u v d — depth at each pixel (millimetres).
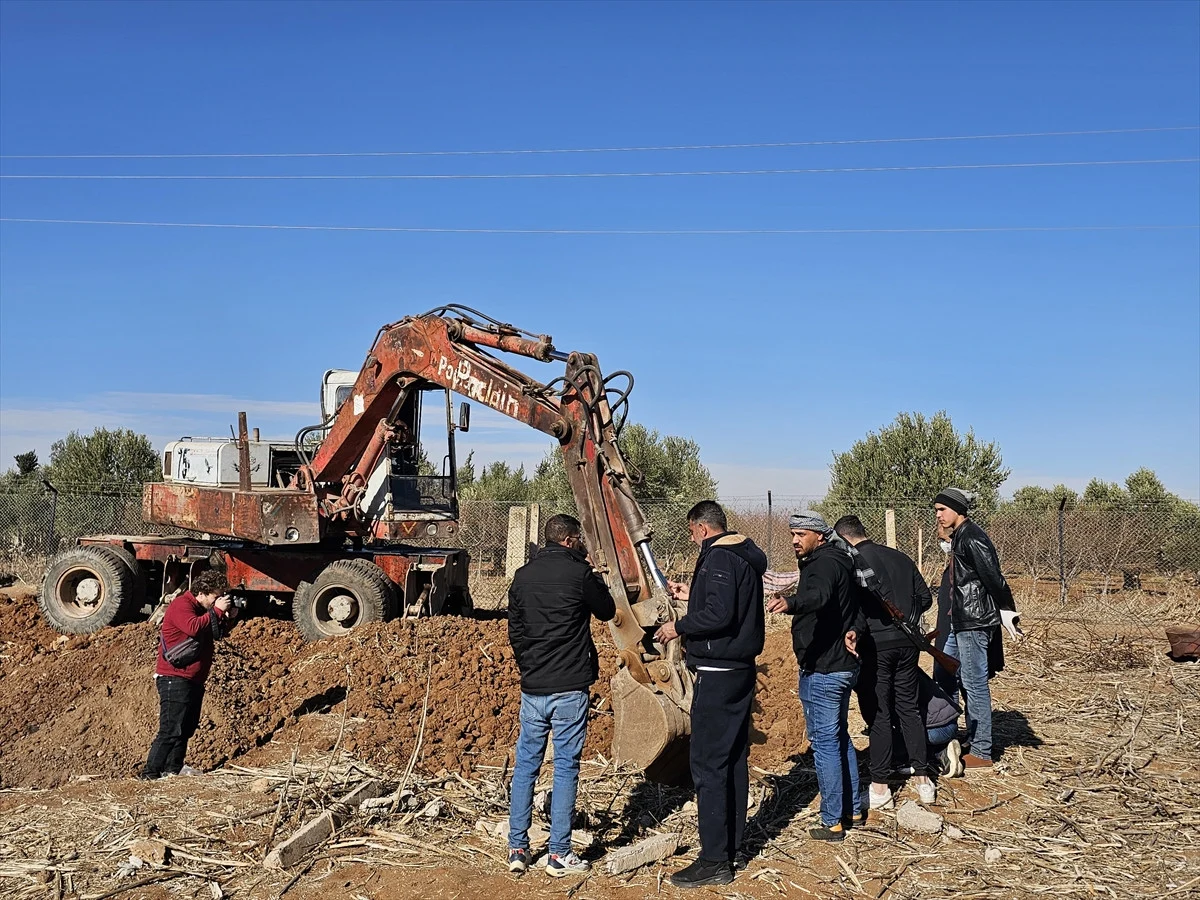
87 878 4953
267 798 6035
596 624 10516
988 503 20672
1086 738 7594
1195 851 5363
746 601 5047
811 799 6270
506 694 7852
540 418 8227
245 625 10742
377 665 8539
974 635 6883
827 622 5504
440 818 5828
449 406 12625
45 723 7973
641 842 5316
